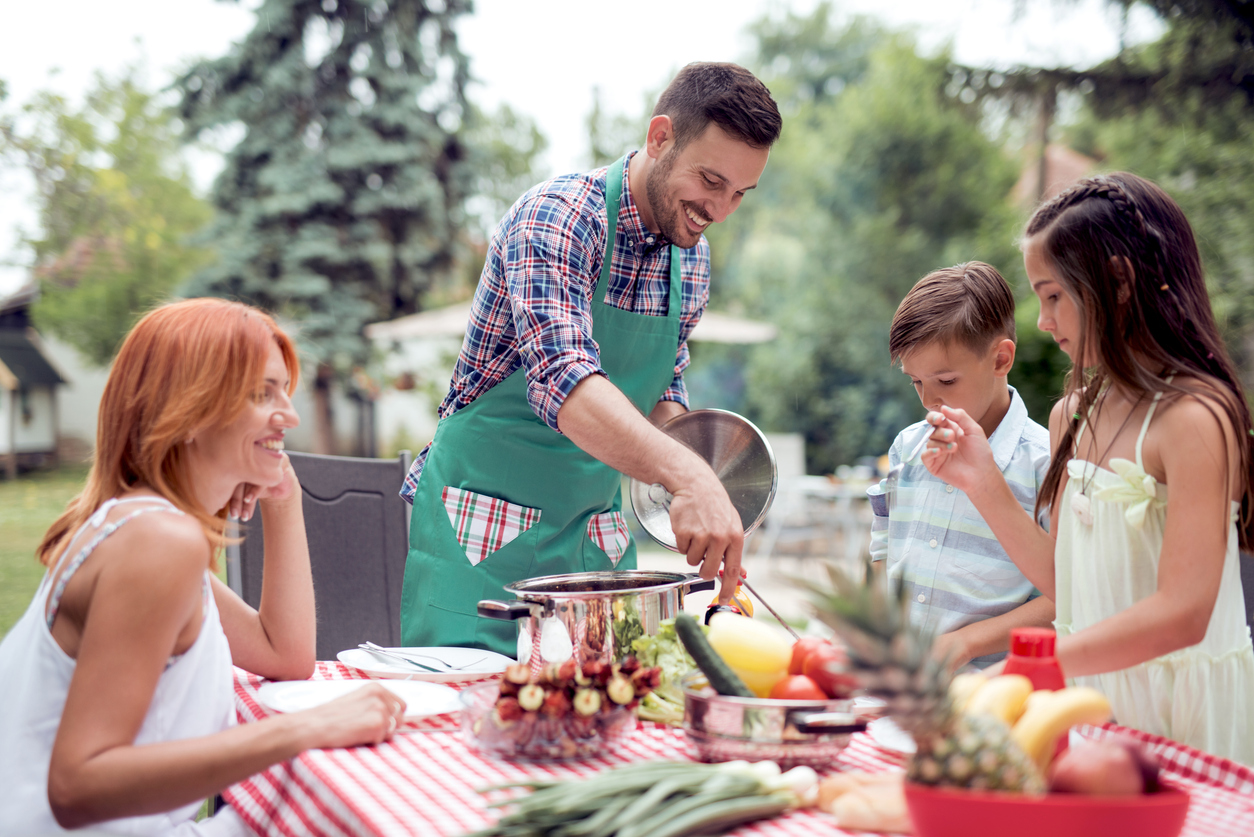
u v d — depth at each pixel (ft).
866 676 2.82
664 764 3.38
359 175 48.16
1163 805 2.69
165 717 4.10
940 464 5.27
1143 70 37.58
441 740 4.13
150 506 4.11
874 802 3.15
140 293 56.34
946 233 49.34
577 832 2.97
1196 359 4.50
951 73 40.68
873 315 48.16
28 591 25.21
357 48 48.29
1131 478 4.53
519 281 5.74
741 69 5.80
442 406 6.77
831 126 51.96
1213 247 35.06
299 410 55.98
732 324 33.32
